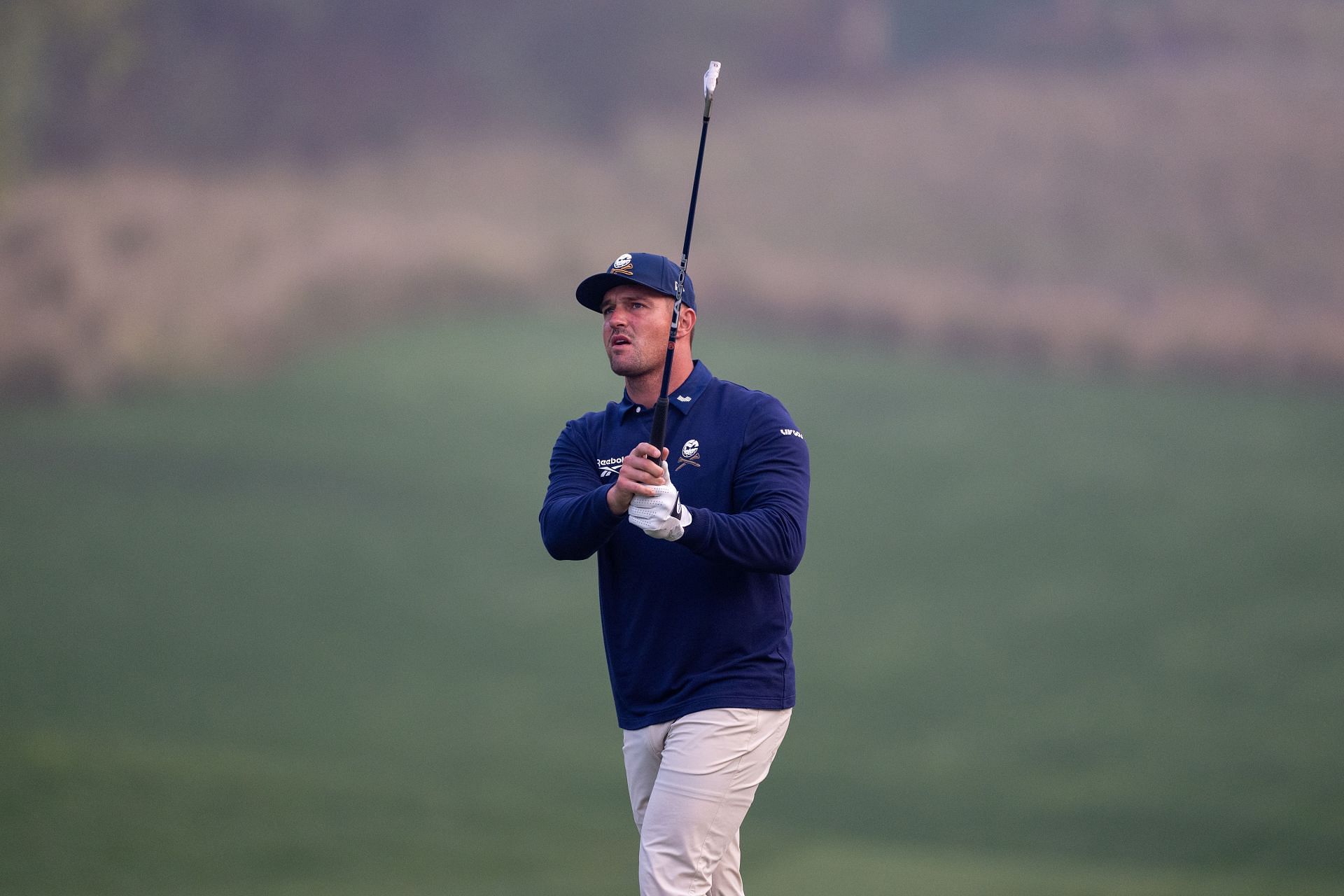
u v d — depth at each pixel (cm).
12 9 9844
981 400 8144
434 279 9562
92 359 7994
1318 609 5559
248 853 3372
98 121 10888
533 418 7650
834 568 6109
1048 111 12306
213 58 11769
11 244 8981
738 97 13362
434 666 5097
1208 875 3528
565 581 5959
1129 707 4878
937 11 14512
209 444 7200
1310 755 4472
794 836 3862
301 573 5819
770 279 9819
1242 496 6712
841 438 7494
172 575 5688
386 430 7462
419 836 3581
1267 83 12650
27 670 4812
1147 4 14050
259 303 8669
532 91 13050
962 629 5534
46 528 6069
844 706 4941
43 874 3119
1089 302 9856
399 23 12800
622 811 3941
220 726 4466
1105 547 6244
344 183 11306
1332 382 8612
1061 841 3834
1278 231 10850
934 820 4003
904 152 12131
